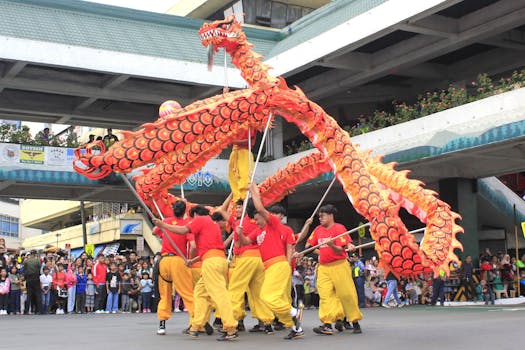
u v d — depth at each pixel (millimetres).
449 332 9461
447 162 22422
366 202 8820
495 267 21469
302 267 20172
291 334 8867
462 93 19281
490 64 23312
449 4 17281
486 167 22703
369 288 21125
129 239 33031
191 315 9867
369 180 9031
